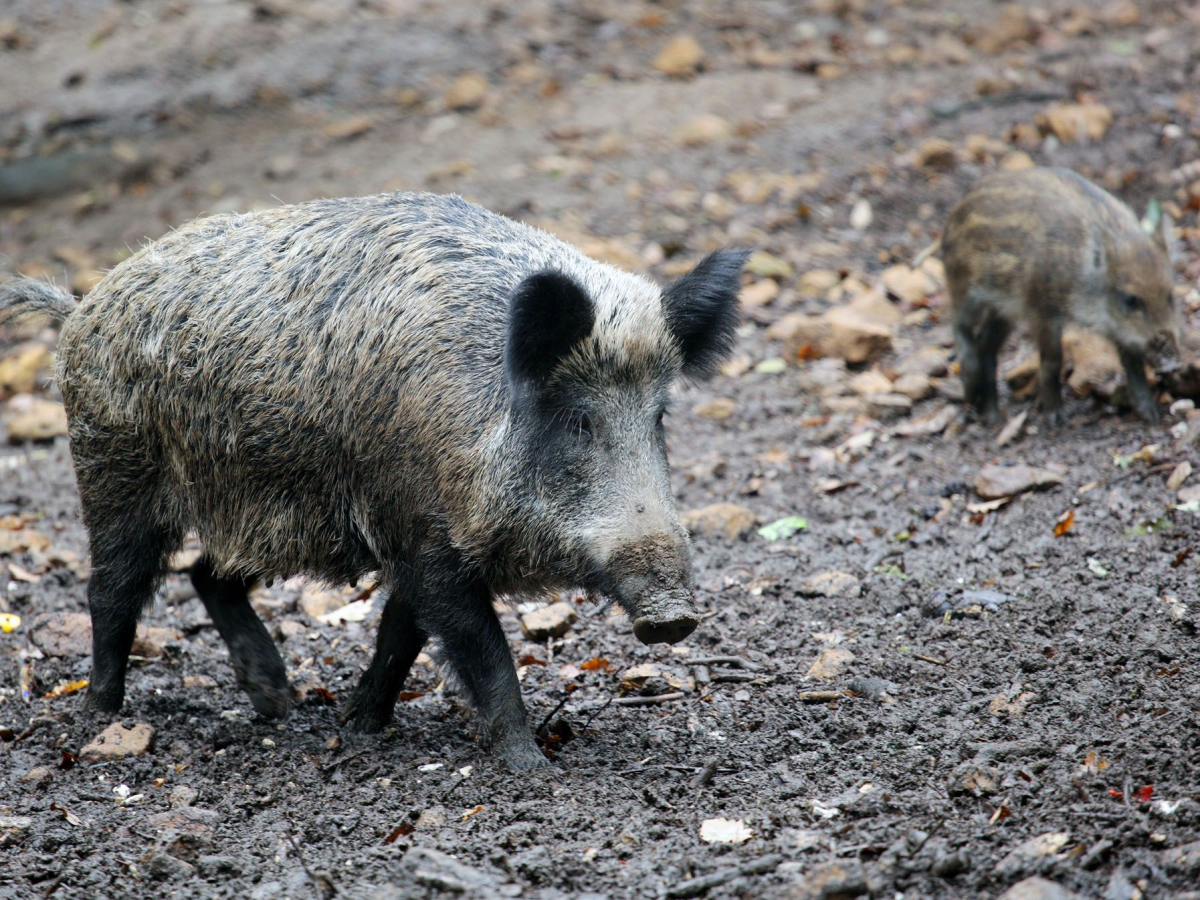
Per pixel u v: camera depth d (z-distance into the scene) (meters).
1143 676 8.77
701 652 10.45
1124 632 9.56
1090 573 10.72
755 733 8.95
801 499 13.42
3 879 7.41
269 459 9.06
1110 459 13.03
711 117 23.20
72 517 14.68
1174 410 13.80
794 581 11.68
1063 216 13.82
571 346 8.14
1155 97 21.16
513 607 11.81
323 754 9.27
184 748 9.33
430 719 9.84
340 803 8.40
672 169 21.83
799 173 21.12
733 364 16.81
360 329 8.80
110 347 9.48
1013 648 9.73
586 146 23.02
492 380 8.44
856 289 18.00
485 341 8.57
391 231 9.08
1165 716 7.98
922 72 24.03
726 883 6.75
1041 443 13.80
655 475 8.16
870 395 15.18
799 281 18.47
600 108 24.45
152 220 22.97
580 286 8.02
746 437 15.14
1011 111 21.78
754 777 8.23
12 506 14.91
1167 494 11.95
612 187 21.47
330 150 24.42
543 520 8.24
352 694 9.77
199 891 7.30
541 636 11.05
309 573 9.38
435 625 8.70
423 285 8.79
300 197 22.72
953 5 26.91
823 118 22.80
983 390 14.63
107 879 7.43
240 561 9.39
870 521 12.77
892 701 9.17
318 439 8.91
